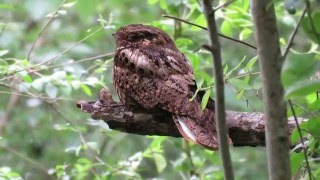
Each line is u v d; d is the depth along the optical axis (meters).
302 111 6.66
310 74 5.22
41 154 16.08
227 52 14.70
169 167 15.26
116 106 8.27
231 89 7.25
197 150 11.52
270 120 5.68
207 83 7.95
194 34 11.71
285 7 5.55
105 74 14.52
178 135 8.25
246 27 11.10
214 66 5.35
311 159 6.74
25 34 15.87
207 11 5.30
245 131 7.83
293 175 6.77
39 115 16.17
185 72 8.34
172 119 8.16
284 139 5.69
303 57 5.20
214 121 7.87
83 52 14.51
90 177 12.91
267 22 5.64
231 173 5.52
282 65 5.46
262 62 5.67
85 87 10.91
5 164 15.61
